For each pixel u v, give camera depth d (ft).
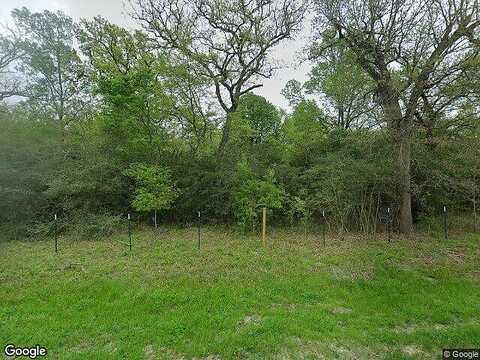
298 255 23.79
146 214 36.45
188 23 42.01
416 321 14.08
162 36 42.78
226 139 40.93
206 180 36.17
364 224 32.53
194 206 36.68
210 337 12.00
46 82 55.11
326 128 51.24
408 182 31.55
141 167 33.01
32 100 50.47
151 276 18.69
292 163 41.63
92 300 15.42
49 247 26.32
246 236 30.91
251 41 43.55
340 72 42.39
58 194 32.09
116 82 34.17
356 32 30.14
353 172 31.27
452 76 27.71
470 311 14.71
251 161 37.58
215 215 36.78
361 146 32.60
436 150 33.71
